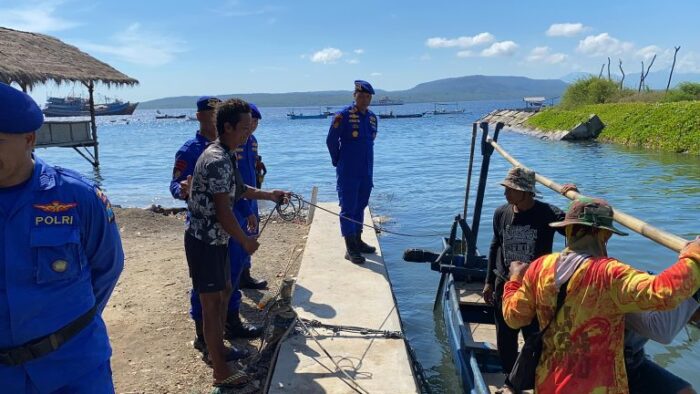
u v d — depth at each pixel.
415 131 50.62
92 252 2.42
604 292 2.61
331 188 17.80
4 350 2.16
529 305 2.92
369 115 7.07
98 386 2.37
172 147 37.28
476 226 6.48
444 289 6.83
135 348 4.94
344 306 5.72
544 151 27.31
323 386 4.18
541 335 2.88
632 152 24.86
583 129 32.53
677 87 40.84
